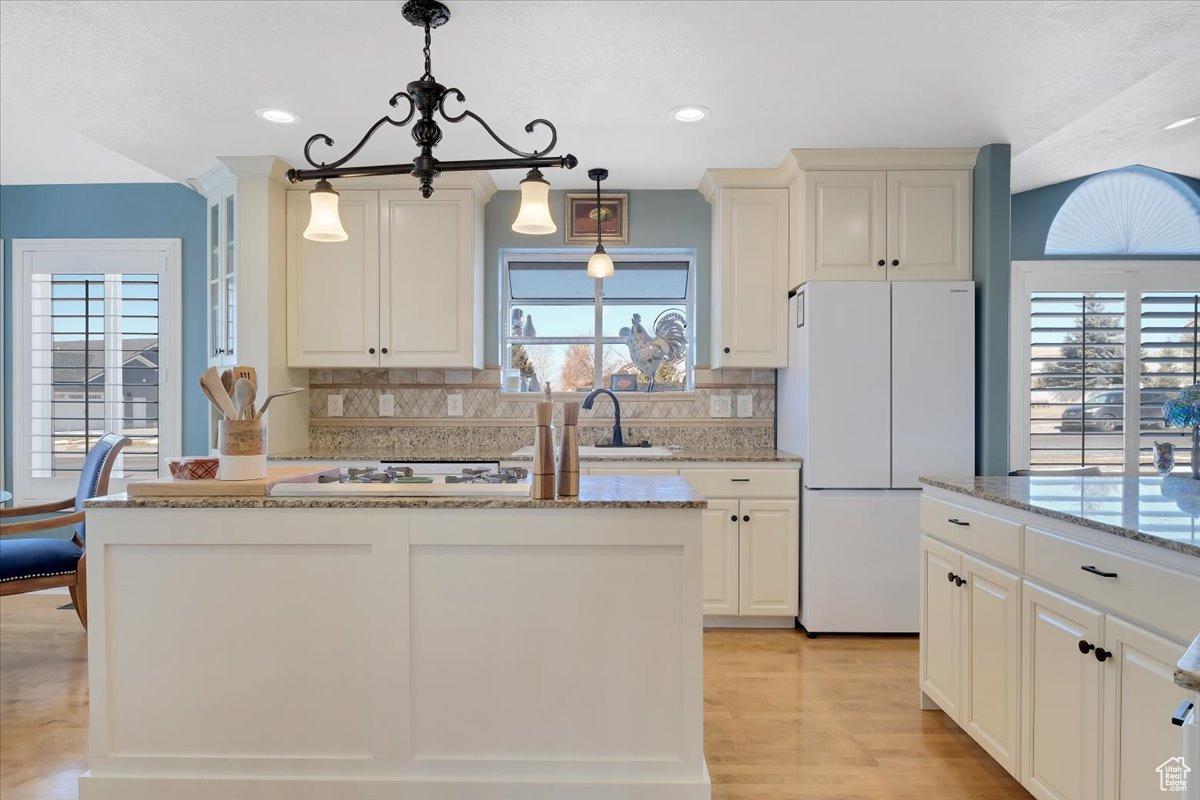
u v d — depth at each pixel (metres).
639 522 1.87
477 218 3.85
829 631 3.39
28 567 2.83
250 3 2.10
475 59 2.46
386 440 4.11
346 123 3.02
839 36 2.30
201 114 2.93
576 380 4.30
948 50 2.40
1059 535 1.78
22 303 4.09
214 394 2.01
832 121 3.03
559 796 1.88
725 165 3.62
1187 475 2.56
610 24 2.23
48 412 4.10
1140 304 4.32
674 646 1.89
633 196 4.13
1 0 2.07
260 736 1.90
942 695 2.41
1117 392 4.30
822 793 2.06
